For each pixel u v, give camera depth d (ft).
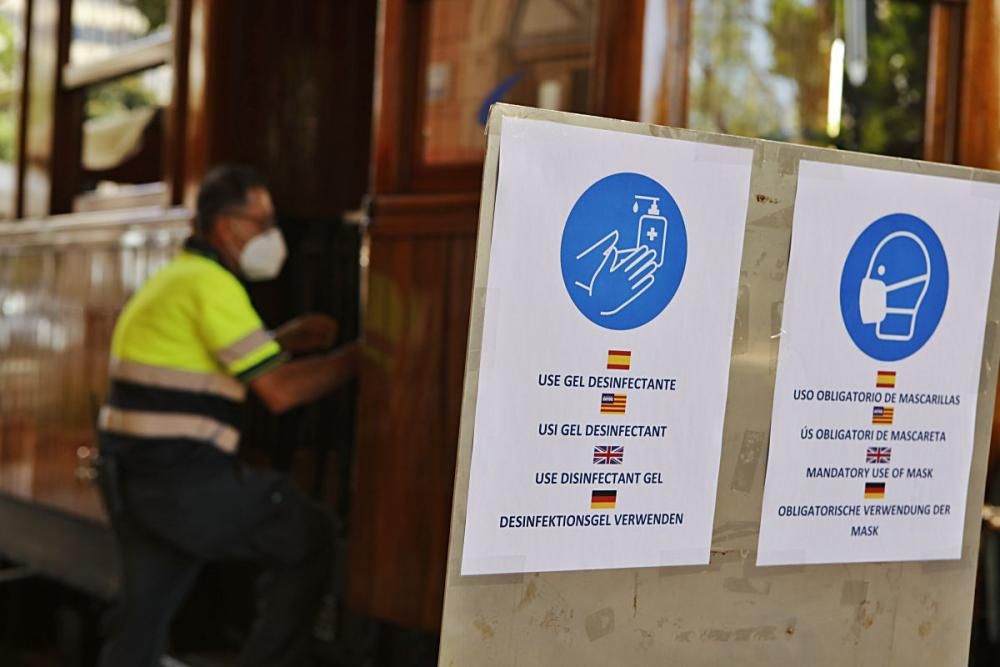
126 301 12.52
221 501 9.28
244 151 11.98
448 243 8.93
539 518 4.45
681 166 4.53
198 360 9.32
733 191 4.62
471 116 8.99
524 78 8.64
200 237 9.66
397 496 9.29
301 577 9.67
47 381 13.93
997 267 5.12
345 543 10.77
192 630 12.20
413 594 9.14
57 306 13.82
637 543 4.61
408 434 9.20
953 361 5.08
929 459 5.09
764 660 4.90
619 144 4.42
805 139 8.71
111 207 13.53
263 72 12.09
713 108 8.27
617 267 4.46
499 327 4.32
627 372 4.52
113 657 9.66
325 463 11.35
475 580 4.39
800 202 4.74
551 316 4.39
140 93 13.19
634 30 7.86
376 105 9.63
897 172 4.89
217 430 9.43
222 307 9.19
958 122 8.84
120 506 9.45
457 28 9.15
